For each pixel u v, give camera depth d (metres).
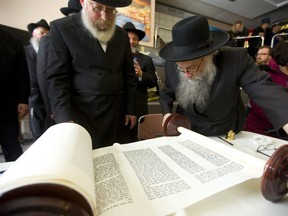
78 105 1.09
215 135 1.02
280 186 0.41
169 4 5.20
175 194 0.41
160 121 1.43
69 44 1.04
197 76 0.89
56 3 3.05
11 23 2.77
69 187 0.27
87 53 1.06
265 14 5.82
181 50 0.78
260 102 0.78
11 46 1.44
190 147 0.66
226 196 0.45
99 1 0.91
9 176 0.28
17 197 0.25
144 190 0.42
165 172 0.50
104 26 1.04
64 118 0.96
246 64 0.90
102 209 0.36
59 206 0.24
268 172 0.39
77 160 0.35
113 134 1.20
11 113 1.49
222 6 5.32
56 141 0.41
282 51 1.51
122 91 1.25
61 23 1.04
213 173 0.49
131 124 1.35
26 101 1.57
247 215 0.40
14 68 1.46
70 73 1.09
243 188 0.48
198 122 1.05
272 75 1.61
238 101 1.04
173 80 1.08
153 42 3.59
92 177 0.34
